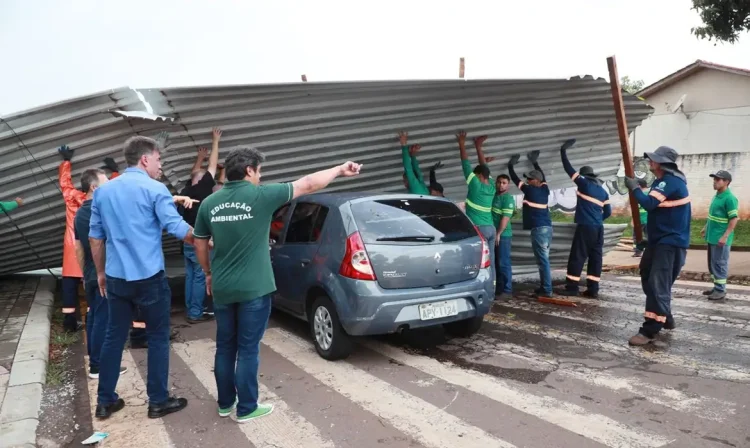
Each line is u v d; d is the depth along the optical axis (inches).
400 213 206.8
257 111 258.8
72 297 251.4
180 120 249.6
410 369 192.5
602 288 354.9
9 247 309.6
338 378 184.1
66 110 225.5
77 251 188.9
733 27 484.7
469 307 209.5
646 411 151.0
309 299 215.8
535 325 253.3
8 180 255.8
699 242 548.4
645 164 730.8
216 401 166.7
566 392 166.7
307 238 218.7
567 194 885.8
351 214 199.6
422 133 315.6
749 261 430.0
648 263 223.0
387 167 342.0
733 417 145.9
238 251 144.3
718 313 267.7
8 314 272.1
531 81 281.6
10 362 196.4
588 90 310.3
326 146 301.9
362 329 188.5
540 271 320.5
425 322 196.5
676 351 206.8
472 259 211.6
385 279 190.5
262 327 149.3
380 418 150.6
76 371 198.2
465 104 297.6
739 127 764.0
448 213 219.1
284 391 172.7
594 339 226.5
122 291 148.7
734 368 185.6
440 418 149.4
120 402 161.3
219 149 279.9
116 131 242.5
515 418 148.1
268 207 144.1
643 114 353.4
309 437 140.2
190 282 272.4
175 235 148.2
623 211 847.1
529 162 381.4
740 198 726.5
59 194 273.0
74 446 140.3
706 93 791.7
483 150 347.9
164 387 156.4
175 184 292.2
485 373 186.5
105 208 149.4
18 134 231.0
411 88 270.1
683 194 213.8
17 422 149.3
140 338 224.5
